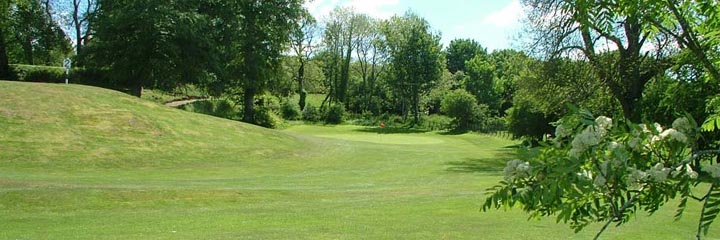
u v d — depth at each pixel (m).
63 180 17.62
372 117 76.44
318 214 11.91
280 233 9.65
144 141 26.58
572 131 3.19
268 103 68.44
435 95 75.75
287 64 62.16
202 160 25.45
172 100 59.72
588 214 3.31
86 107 29.03
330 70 84.06
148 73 43.91
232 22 48.25
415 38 72.94
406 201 14.08
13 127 24.75
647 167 3.15
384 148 33.81
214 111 58.19
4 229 10.28
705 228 2.94
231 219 11.31
